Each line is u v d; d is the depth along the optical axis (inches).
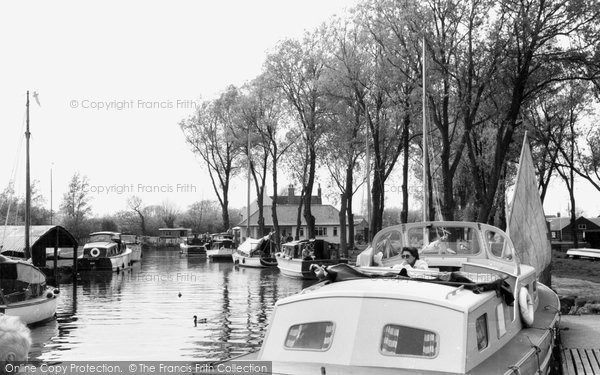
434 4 1325.0
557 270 1320.1
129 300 1154.7
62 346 684.1
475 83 1358.3
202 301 1130.0
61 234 1485.0
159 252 3452.3
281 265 1802.4
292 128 2326.5
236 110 2596.0
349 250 2367.1
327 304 305.3
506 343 362.9
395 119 1619.1
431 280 349.7
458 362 281.7
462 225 518.9
